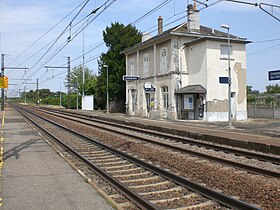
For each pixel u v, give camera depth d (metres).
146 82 39.03
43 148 14.62
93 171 9.66
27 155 12.73
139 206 6.45
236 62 34.19
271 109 35.03
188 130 21.52
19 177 9.05
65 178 8.89
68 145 15.20
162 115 37.47
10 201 6.90
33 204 6.69
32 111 55.25
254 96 53.38
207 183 8.22
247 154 12.23
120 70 52.69
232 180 8.35
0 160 11.45
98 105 66.62
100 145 14.70
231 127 23.83
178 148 13.35
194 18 36.41
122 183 7.85
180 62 35.38
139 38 54.03
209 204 6.49
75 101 77.56
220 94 33.12
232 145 15.67
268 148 13.38
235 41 34.00
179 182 8.08
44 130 21.73
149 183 8.34
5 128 24.91
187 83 35.72
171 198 7.00
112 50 54.97
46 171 9.78
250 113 37.34
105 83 54.91
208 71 32.69
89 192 7.52
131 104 45.50
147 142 16.11
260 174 9.10
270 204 6.43
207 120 32.34
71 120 32.50
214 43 33.12
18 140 17.56
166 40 36.44
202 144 14.93
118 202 6.85
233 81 33.94
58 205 6.60
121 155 12.16
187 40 35.75
